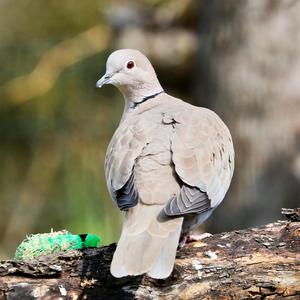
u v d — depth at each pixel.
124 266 7.63
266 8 13.18
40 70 15.77
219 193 8.62
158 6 15.30
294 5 13.12
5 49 15.88
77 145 15.27
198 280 8.15
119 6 15.47
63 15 16.02
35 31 15.96
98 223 13.88
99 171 14.75
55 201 15.07
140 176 8.23
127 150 8.46
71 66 15.74
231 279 8.18
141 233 7.86
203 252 8.34
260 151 13.34
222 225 13.71
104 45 15.77
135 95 10.12
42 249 8.56
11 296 8.04
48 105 15.62
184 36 14.68
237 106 13.43
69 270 8.12
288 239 8.44
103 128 15.39
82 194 14.35
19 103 15.70
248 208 13.45
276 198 13.36
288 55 13.18
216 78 13.64
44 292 8.05
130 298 8.02
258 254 8.32
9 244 15.24
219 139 8.89
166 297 8.08
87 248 8.27
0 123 15.66
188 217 8.41
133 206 7.98
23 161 15.62
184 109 9.23
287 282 8.20
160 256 7.73
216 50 13.60
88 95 15.63
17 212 15.31
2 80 15.86
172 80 14.94
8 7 15.89
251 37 13.27
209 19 13.74
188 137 8.61
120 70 10.05
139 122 8.88
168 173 8.25
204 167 8.41
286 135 13.27
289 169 13.31
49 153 15.44
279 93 13.24
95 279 8.07
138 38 14.72
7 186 15.54
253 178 13.39
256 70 13.29
